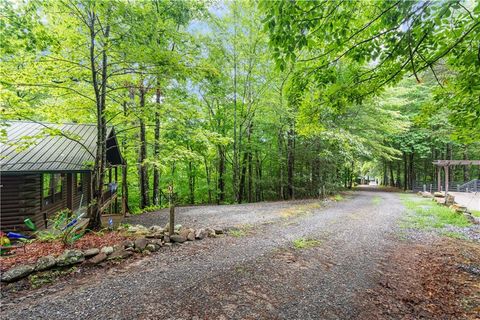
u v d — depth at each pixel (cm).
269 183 1844
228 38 1416
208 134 1011
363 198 1700
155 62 647
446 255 579
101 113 702
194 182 2091
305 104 485
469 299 391
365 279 455
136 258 518
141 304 345
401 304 377
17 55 607
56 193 934
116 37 657
